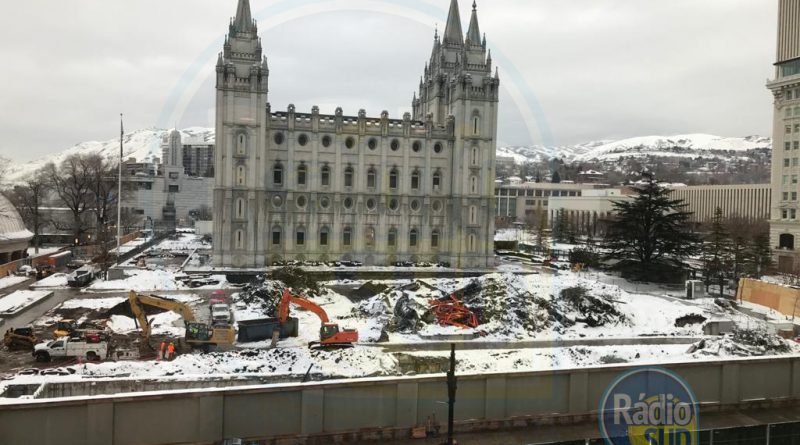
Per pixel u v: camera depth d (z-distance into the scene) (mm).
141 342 42844
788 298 59594
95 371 33812
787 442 22062
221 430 22203
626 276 82438
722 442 21828
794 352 42781
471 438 23641
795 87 104438
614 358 40094
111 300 60000
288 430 22875
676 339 49031
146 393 21594
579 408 25438
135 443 21484
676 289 76250
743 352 40594
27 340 41688
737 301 65562
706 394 27188
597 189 152750
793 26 107812
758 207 176250
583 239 129500
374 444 22953
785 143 106562
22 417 20500
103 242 97688
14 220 88125
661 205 81750
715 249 83000
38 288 67875
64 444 20953
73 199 116375
